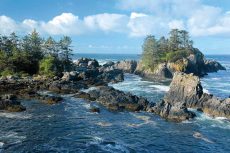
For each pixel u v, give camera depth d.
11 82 101.69
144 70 165.75
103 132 55.91
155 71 156.38
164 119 65.50
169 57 166.38
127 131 56.94
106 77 129.50
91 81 116.00
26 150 45.97
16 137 51.41
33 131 54.94
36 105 74.69
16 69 128.88
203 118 66.75
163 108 68.75
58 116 65.50
